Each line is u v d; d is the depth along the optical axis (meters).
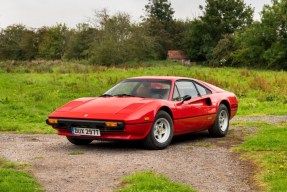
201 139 9.29
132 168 6.27
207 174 5.95
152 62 63.47
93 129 7.62
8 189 4.86
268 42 57.12
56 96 19.06
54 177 5.75
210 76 27.92
